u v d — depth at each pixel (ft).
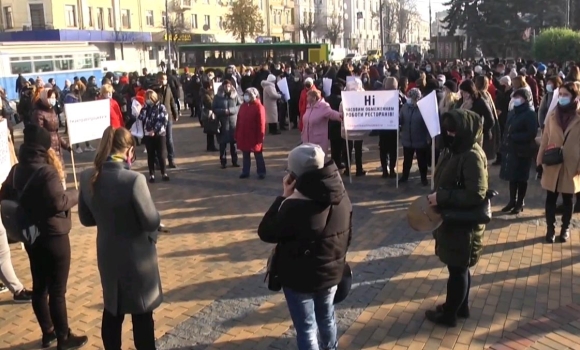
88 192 12.87
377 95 33.14
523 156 26.73
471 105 30.71
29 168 14.48
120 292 12.94
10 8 145.38
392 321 16.99
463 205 14.67
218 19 203.62
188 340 16.16
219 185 36.06
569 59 107.65
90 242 25.46
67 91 69.67
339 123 36.78
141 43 173.17
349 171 35.55
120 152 12.98
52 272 15.11
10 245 25.26
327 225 12.24
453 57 172.76
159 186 36.19
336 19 284.20
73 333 16.39
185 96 91.09
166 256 23.25
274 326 16.96
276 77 66.95
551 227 23.65
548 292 18.85
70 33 140.67
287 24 252.01
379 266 21.50
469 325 16.61
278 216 12.10
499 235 24.76
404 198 31.40
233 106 41.01
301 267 12.26
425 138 33.17
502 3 161.89
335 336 13.37
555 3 160.35
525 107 26.50
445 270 20.95
